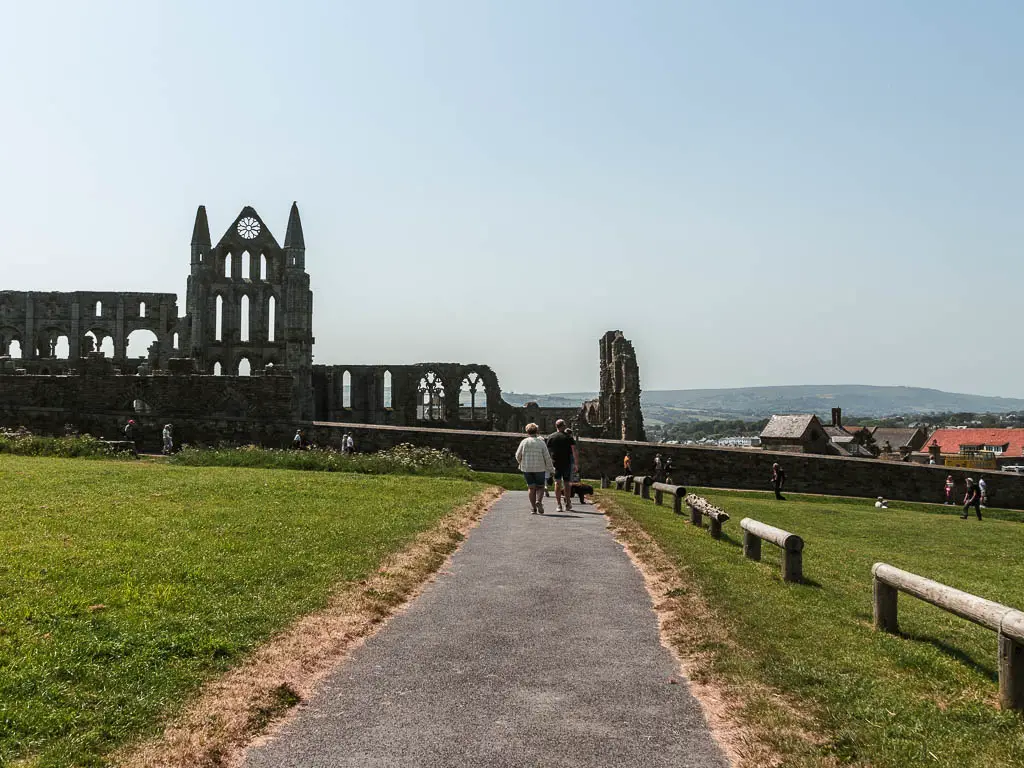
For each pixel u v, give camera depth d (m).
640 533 18.02
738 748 7.30
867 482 47.19
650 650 10.05
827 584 14.13
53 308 91.50
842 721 7.73
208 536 15.32
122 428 47.12
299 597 11.55
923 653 9.78
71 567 12.20
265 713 7.96
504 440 46.72
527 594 12.76
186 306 90.50
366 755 7.21
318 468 35.72
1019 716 7.81
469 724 7.86
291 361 89.38
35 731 7.08
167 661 8.80
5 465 27.77
